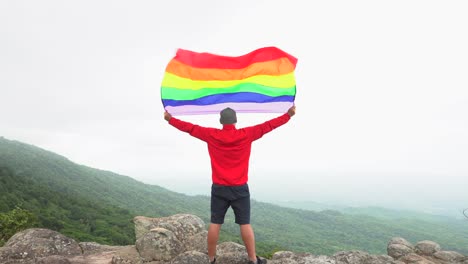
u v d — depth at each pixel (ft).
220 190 12.91
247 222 13.26
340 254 20.52
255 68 14.87
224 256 15.94
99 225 364.79
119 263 17.03
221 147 12.71
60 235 19.90
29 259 17.62
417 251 29.71
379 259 20.74
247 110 15.12
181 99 14.89
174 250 17.56
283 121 13.41
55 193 462.60
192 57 15.02
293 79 14.57
